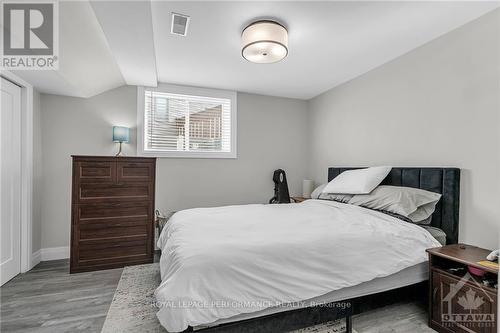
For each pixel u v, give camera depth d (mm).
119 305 1994
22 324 1743
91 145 3166
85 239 2635
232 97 3795
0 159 2307
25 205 2633
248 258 1429
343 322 1826
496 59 1831
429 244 1864
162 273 1597
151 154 3406
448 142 2143
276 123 4070
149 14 1782
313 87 3631
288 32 2158
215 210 2619
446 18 1949
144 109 3389
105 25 1908
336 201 2836
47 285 2328
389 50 2488
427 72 2322
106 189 2717
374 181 2459
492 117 1851
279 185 3873
